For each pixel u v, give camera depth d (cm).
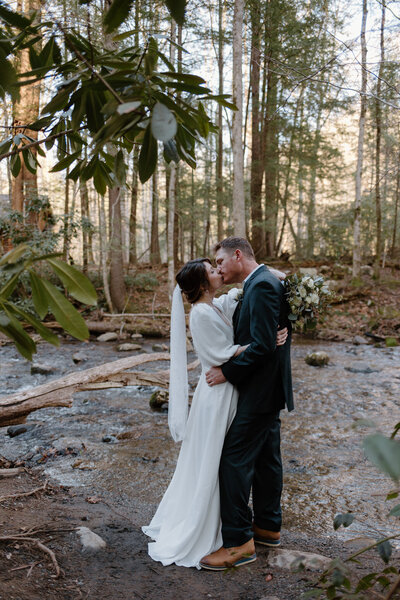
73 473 373
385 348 970
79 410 554
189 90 139
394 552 258
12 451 421
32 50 149
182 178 1772
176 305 262
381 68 522
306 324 249
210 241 2597
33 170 182
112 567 232
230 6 1064
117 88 142
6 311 117
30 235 1120
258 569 238
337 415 543
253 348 236
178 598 209
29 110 871
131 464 395
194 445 253
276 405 247
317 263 1741
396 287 1441
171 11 109
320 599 199
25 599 195
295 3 971
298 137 1645
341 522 156
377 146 1314
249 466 243
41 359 841
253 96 1628
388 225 1948
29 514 284
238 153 1022
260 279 244
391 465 73
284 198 1825
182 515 253
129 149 178
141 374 472
